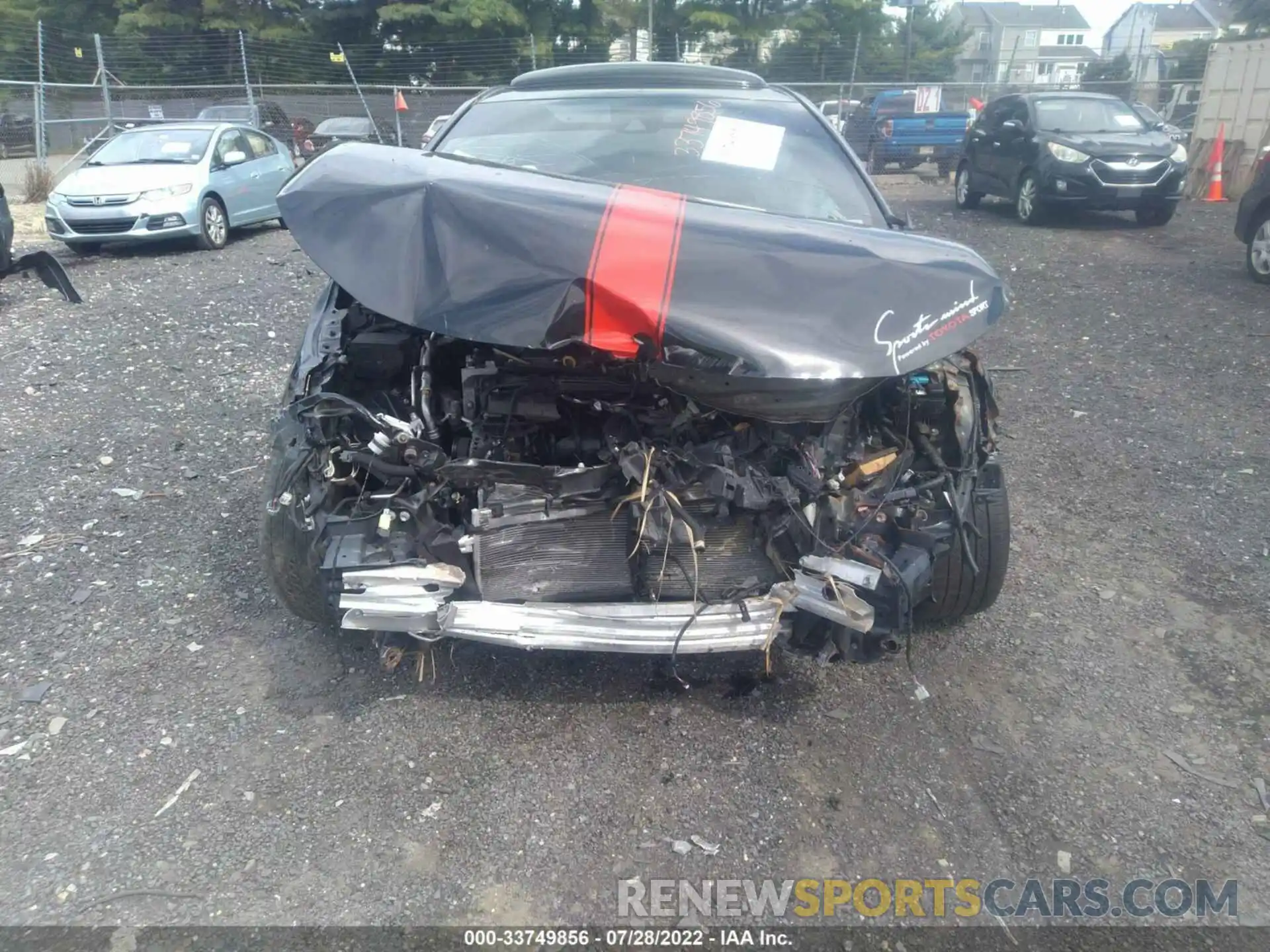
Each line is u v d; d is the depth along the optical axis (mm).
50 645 3545
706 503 3006
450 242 2934
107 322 7629
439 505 2957
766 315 2750
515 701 3305
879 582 2857
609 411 3070
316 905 2512
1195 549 4359
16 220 13570
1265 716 3281
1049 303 8703
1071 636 3736
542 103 4391
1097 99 13773
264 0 29844
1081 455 5383
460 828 2764
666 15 31703
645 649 2797
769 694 3375
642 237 2891
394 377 3260
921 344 2775
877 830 2797
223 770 2967
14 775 2920
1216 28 64688
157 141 11906
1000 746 3137
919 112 20469
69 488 4754
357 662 3492
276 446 3211
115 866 2613
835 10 31609
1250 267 9469
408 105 20875
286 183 3457
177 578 3994
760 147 4039
